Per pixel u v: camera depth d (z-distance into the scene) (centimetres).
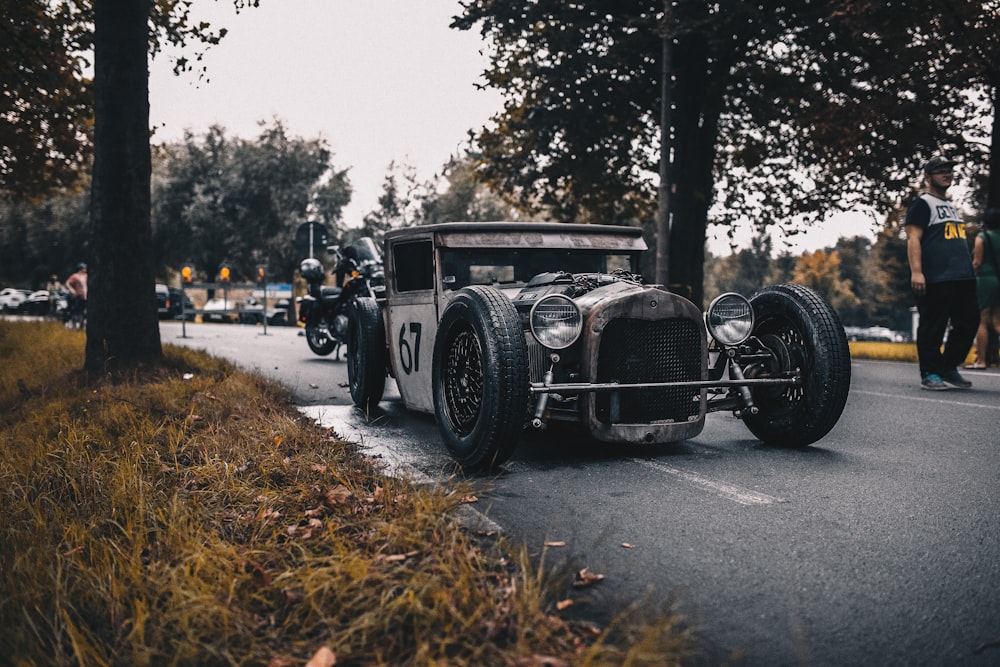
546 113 1727
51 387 695
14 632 210
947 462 426
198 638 210
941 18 1352
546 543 295
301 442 454
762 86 1769
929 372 745
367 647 209
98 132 729
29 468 389
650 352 434
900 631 220
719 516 329
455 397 457
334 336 1105
